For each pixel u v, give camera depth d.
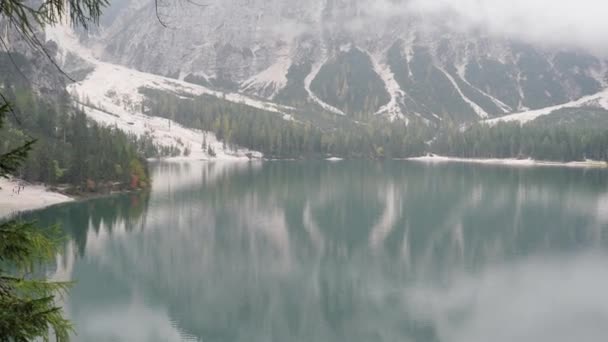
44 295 8.48
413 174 196.12
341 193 139.88
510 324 49.94
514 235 89.00
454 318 51.91
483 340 46.06
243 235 87.81
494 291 60.28
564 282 62.62
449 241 85.19
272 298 58.00
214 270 67.56
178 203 117.94
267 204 120.25
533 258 73.94
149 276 63.84
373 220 102.88
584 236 87.88
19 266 8.30
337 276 66.19
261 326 49.94
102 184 122.69
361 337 47.69
